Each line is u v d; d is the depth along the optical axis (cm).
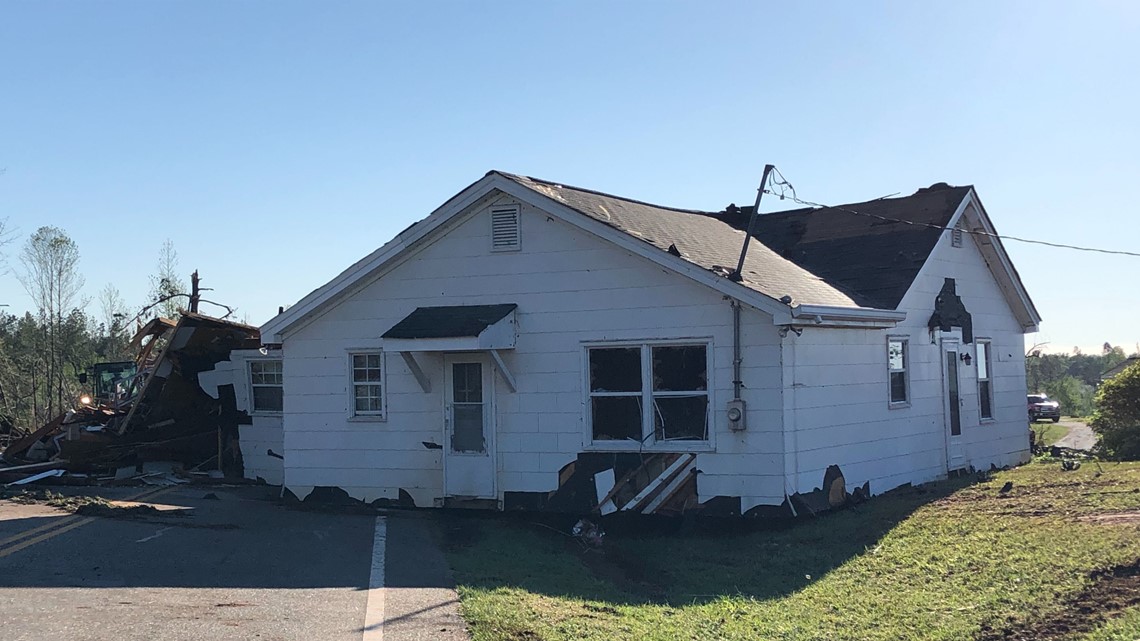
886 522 1173
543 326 1351
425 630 696
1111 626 708
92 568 886
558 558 1060
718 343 1254
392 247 1414
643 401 1298
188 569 905
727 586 934
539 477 1344
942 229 1711
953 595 838
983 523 1093
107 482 1609
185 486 1606
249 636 662
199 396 1777
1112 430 2119
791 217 1986
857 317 1350
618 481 1297
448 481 1392
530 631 707
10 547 966
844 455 1371
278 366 1719
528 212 1364
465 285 1397
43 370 4184
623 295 1308
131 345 1900
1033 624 741
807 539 1132
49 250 4088
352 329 1464
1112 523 1006
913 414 1595
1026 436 2044
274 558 983
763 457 1224
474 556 1036
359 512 1373
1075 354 11781
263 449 1716
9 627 662
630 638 709
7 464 1738
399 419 1431
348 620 721
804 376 1280
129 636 650
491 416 1374
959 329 1784
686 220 1702
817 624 773
